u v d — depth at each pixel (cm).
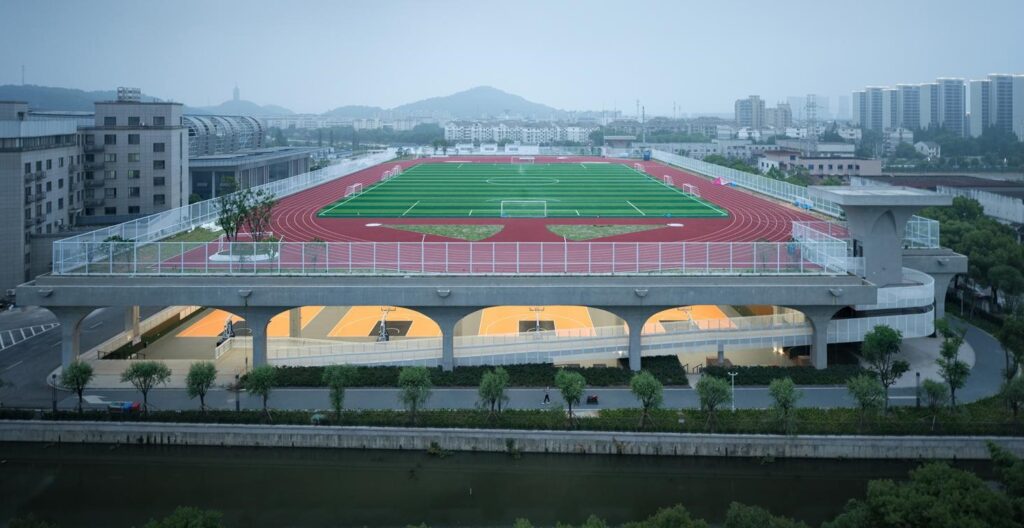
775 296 7888
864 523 4700
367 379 7681
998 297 11256
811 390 7569
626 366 8269
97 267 8225
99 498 6172
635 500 6147
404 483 6412
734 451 6556
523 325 9462
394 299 7812
